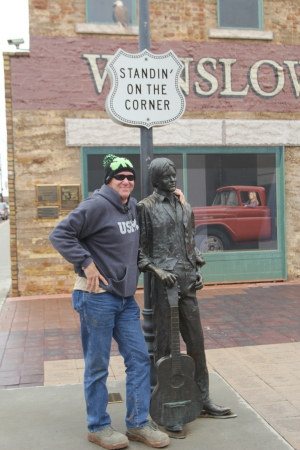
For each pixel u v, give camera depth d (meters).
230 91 9.55
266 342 5.94
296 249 9.98
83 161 9.03
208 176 9.61
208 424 3.74
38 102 8.91
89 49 9.05
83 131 8.98
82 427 3.74
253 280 9.81
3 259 15.60
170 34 9.36
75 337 6.36
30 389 4.51
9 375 4.97
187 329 3.79
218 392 4.34
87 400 3.46
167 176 3.68
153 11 9.29
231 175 9.70
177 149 9.45
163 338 3.71
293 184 9.93
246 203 9.77
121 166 3.42
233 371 4.93
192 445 3.42
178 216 3.73
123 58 4.09
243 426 3.70
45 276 8.98
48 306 8.13
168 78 4.17
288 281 9.94
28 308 8.02
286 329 6.51
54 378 4.87
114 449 3.36
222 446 3.40
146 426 3.46
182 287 3.67
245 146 9.68
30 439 3.55
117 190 3.45
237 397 4.23
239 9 9.62
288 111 9.82
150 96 4.14
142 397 3.45
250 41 9.62
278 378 4.71
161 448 3.36
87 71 9.05
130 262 3.46
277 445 3.40
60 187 8.97
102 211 3.36
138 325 3.54
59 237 3.27
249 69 9.63
